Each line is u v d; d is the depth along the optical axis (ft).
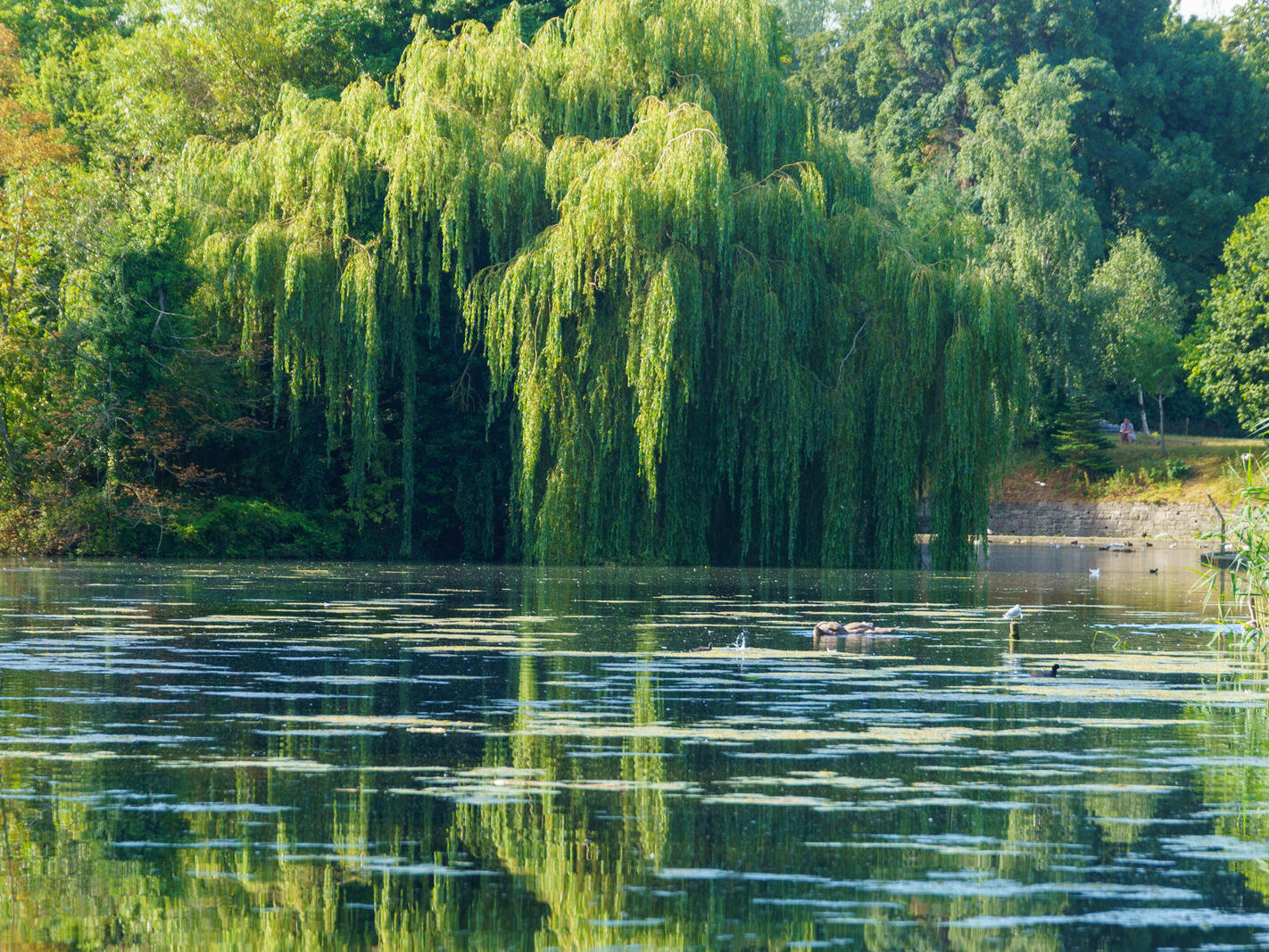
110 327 215.72
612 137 202.80
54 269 223.92
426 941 33.78
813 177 201.26
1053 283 437.17
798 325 201.87
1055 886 39.06
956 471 204.54
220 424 230.48
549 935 34.27
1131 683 80.74
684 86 205.26
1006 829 45.27
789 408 200.23
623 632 107.55
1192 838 44.39
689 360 192.34
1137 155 536.01
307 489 239.50
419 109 202.39
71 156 327.88
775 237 202.59
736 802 48.47
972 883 39.19
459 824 45.21
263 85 317.63
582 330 196.13
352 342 213.05
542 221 209.26
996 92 522.47
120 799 48.60
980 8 546.67
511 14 216.13
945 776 53.31
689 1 208.74
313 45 298.97
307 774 52.90
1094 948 33.65
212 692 73.46
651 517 204.95
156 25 354.95
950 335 205.36
